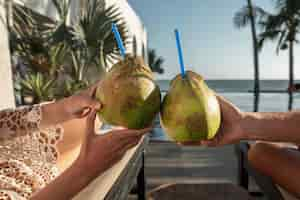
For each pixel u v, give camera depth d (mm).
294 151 1000
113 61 4645
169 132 657
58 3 3939
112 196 865
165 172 2996
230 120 814
